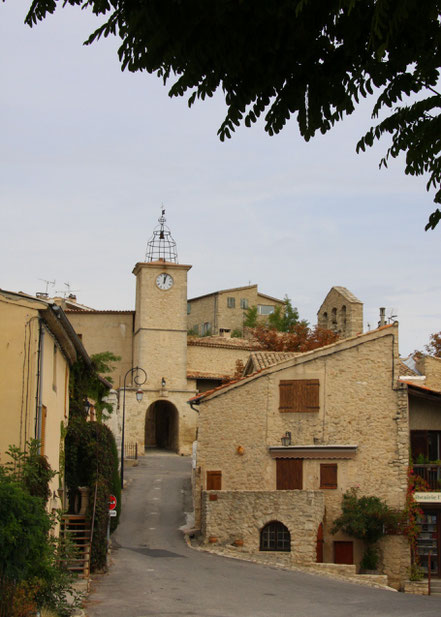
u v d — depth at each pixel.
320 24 6.95
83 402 26.88
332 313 53.53
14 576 13.92
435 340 57.91
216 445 31.83
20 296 18.72
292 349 58.91
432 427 30.97
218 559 26.92
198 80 7.49
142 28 7.17
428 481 29.86
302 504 28.00
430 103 7.57
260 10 6.80
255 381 31.75
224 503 29.16
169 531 32.12
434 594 27.11
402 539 28.59
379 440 30.08
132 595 19.75
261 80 7.43
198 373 59.22
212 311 82.25
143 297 59.00
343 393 30.72
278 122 7.59
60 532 22.97
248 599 19.72
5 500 13.89
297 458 30.61
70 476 25.38
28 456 17.62
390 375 30.48
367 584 24.89
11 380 18.48
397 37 6.90
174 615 17.23
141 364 58.09
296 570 26.09
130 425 56.16
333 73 7.34
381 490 29.62
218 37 7.14
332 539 29.30
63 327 20.73
